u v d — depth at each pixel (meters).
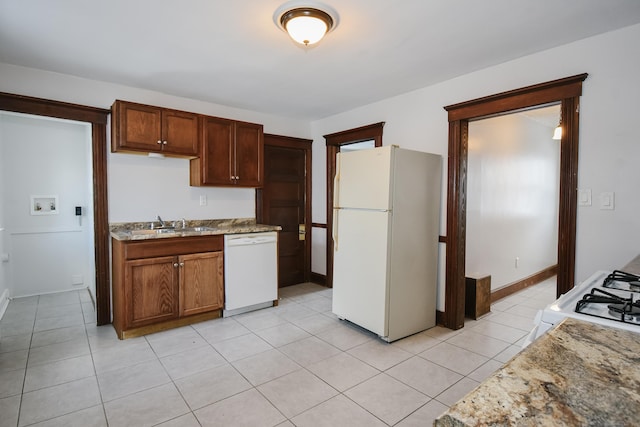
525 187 4.59
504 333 3.06
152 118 3.15
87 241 4.30
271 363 2.48
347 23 2.12
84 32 2.26
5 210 3.79
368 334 3.03
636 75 2.10
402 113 3.57
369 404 2.00
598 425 0.52
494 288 4.05
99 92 3.19
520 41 2.36
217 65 2.82
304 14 1.94
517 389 0.62
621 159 2.15
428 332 3.09
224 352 2.65
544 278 5.11
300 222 4.86
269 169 4.50
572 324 1.00
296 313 3.57
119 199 3.31
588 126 2.28
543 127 4.96
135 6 1.95
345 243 3.19
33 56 2.64
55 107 2.97
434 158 3.13
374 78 3.10
